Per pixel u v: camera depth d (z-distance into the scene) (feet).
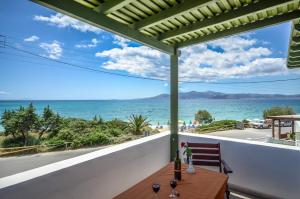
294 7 7.66
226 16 8.11
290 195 8.15
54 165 6.24
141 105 159.33
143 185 5.67
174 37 10.14
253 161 9.18
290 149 8.18
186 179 6.13
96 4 7.41
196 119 128.47
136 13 8.35
